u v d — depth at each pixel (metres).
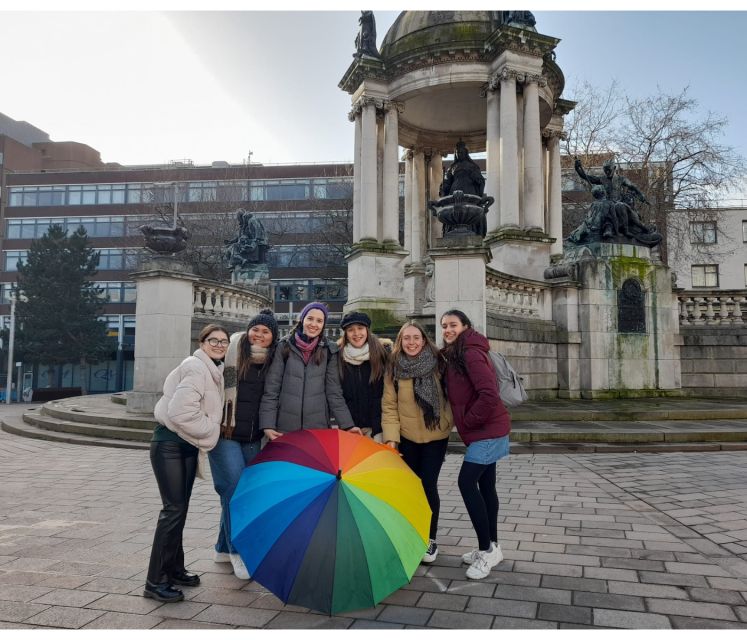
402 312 19.58
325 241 41.22
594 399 14.12
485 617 3.30
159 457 3.73
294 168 54.06
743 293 15.95
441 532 5.04
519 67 18.58
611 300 14.59
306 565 2.93
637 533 4.87
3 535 5.01
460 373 4.17
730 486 6.55
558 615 3.31
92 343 47.41
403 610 3.41
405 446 4.40
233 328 14.66
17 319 46.72
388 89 20.53
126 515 5.68
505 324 12.85
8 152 63.28
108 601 3.58
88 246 51.91
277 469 3.44
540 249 17.83
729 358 15.54
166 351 11.28
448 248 11.11
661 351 14.92
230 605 3.52
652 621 3.23
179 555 3.80
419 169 24.52
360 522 3.06
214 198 43.12
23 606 3.50
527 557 4.31
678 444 9.05
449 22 19.84
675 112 27.44
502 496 6.19
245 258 21.44
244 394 4.12
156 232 11.30
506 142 18.25
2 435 12.37
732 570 4.00
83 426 11.08
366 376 4.39
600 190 15.46
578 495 6.21
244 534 3.17
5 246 59.38
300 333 4.32
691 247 37.31
